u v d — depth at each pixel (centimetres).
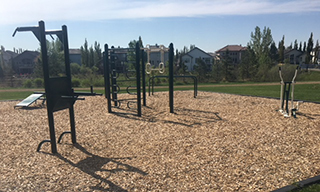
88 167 329
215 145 406
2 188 273
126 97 1043
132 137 464
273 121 567
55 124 580
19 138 471
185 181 285
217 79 2553
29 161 353
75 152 390
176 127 529
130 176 299
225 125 536
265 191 262
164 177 295
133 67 2061
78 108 788
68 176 302
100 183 283
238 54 5850
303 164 329
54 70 2731
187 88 1661
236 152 374
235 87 1738
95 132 504
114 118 635
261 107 750
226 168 318
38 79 2033
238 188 268
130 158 359
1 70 2970
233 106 780
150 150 391
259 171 309
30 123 591
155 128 525
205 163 335
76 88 1828
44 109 784
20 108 805
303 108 723
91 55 5622
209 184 278
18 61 5281
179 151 382
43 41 357
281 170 311
